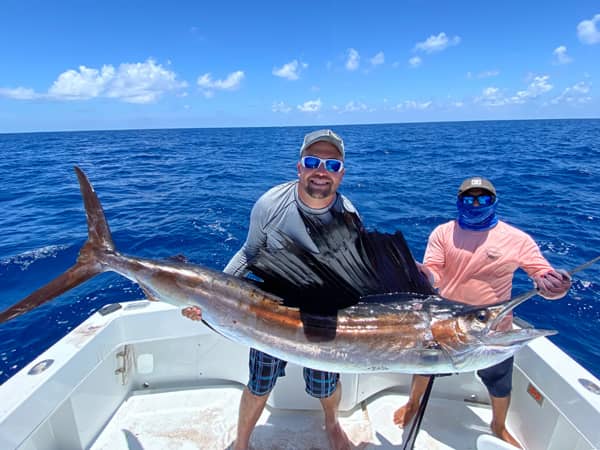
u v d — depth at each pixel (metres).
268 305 1.76
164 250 6.45
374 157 20.97
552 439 1.96
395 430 2.33
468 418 2.40
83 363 2.07
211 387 2.63
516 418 2.25
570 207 8.43
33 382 1.82
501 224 2.09
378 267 1.79
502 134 44.41
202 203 9.66
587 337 3.85
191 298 1.81
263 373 1.96
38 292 1.82
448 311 1.73
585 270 5.14
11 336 4.07
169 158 23.19
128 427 2.29
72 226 7.67
